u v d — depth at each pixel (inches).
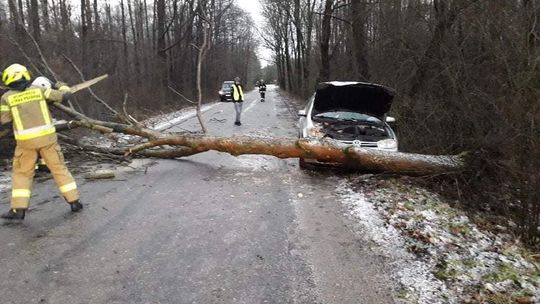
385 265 174.1
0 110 203.5
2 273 157.6
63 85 231.5
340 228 211.8
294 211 235.5
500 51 284.2
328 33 867.4
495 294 157.6
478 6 329.1
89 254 174.9
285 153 310.8
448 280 165.5
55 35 648.4
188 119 700.7
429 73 396.5
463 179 283.9
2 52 382.6
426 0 456.8
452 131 327.6
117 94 772.0
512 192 250.1
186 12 1471.5
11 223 204.8
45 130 210.2
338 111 372.5
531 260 196.1
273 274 163.3
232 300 144.7
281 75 2869.1
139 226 206.5
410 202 257.6
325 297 148.6
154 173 311.4
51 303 139.7
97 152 334.0
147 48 1467.8
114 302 141.3
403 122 393.4
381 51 560.1
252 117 745.6
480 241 212.5
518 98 248.5
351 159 297.4
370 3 589.0
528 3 292.4
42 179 282.4
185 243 188.5
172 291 149.0
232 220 218.7
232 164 346.3
